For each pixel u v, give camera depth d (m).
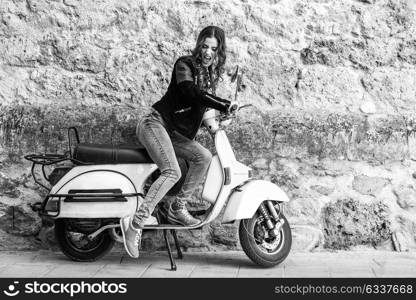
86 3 6.16
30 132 6.04
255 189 5.42
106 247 5.70
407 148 6.12
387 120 6.13
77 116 6.05
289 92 6.18
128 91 6.16
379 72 6.20
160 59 6.16
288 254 5.80
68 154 5.88
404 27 6.21
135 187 5.49
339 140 6.07
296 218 6.07
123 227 5.31
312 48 6.18
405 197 6.11
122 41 6.17
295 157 6.08
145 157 5.51
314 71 6.18
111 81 6.15
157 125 5.38
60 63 6.17
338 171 6.10
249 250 5.41
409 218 6.11
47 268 5.45
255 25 6.19
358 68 6.20
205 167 5.49
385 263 5.65
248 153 6.07
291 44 6.19
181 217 5.49
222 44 5.37
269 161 6.08
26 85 6.16
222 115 5.50
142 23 6.18
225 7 6.17
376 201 6.11
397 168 6.14
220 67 5.44
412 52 6.21
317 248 6.06
